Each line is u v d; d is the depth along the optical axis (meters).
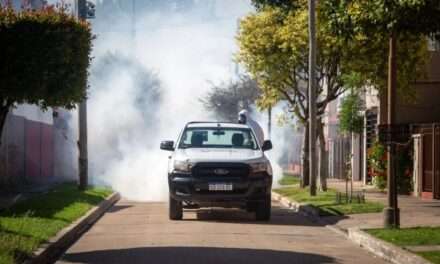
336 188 41.91
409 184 35.47
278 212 29.78
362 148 51.09
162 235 21.42
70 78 19.22
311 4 34.16
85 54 19.78
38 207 26.45
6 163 38.38
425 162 33.88
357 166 52.03
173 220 25.75
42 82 18.62
